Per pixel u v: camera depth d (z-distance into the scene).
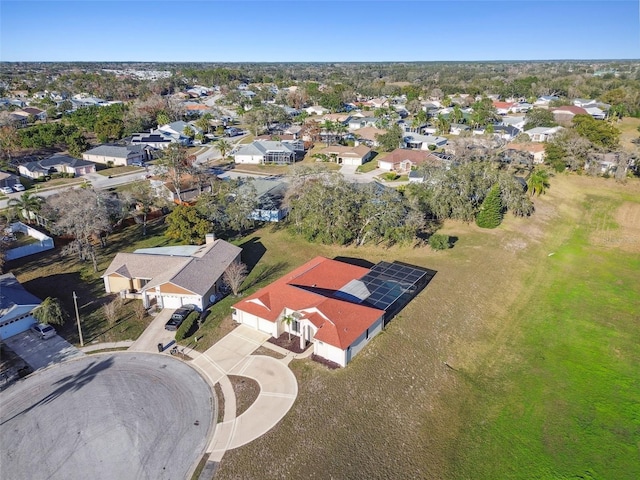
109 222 59.78
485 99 166.88
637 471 29.75
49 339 40.78
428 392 35.88
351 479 28.00
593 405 35.31
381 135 120.69
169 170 83.88
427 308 46.12
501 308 48.16
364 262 56.19
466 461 30.14
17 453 28.98
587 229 70.12
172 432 30.78
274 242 62.41
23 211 67.88
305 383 35.34
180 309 44.28
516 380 37.94
